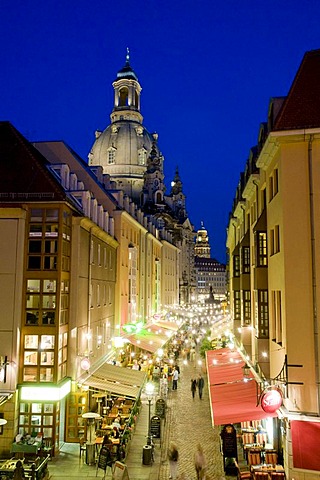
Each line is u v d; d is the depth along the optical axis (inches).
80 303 908.6
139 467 736.3
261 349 805.9
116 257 1371.8
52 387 762.8
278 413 633.6
